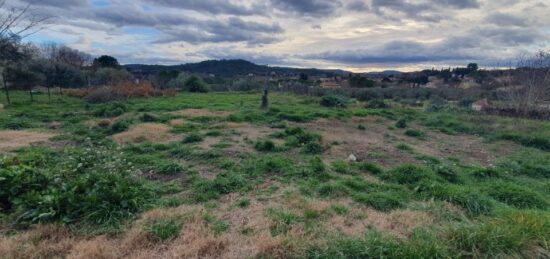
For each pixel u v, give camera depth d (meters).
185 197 3.92
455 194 3.88
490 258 2.62
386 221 3.32
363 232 3.07
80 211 3.13
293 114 11.36
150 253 2.65
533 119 11.80
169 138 7.25
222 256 2.64
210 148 6.27
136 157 5.39
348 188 4.32
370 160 6.09
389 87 26.48
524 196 4.06
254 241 2.84
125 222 3.11
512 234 2.80
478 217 3.47
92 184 3.48
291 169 5.02
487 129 9.85
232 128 8.82
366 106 16.08
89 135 7.23
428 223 3.26
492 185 4.45
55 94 17.28
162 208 3.49
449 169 5.09
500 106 13.75
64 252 2.64
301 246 2.76
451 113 13.37
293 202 3.71
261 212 3.49
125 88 16.70
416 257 2.56
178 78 26.59
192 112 11.48
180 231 2.96
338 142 7.40
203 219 3.23
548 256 2.66
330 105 15.62
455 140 8.69
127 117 9.54
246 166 5.16
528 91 13.18
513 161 6.21
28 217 3.06
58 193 3.27
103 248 2.66
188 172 4.84
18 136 6.93
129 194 3.46
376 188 4.38
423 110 15.09
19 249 2.61
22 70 13.55
